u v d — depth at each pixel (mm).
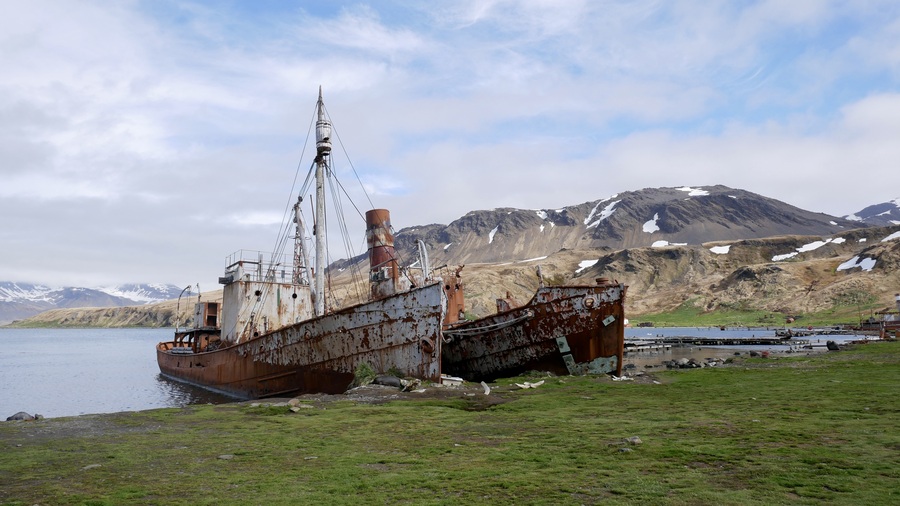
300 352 26375
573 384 21078
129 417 16172
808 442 10367
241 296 32812
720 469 8812
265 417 15594
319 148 29438
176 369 45281
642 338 81125
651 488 7906
